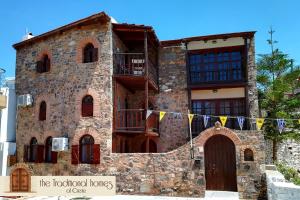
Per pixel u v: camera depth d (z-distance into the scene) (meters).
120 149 17.55
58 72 17.91
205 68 18.69
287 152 20.70
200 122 18.11
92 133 16.28
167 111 18.73
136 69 18.27
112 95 16.55
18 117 19.17
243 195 13.75
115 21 19.50
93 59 17.06
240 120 15.30
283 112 18.69
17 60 20.03
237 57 18.31
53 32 18.00
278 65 20.34
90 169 15.99
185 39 18.59
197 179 14.19
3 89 19.33
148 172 14.92
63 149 16.38
